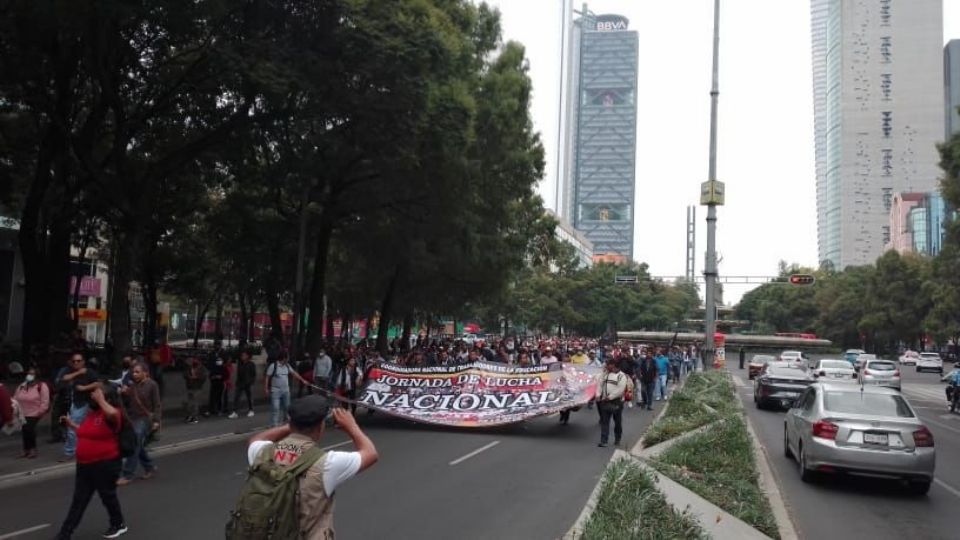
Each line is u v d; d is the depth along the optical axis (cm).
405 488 1069
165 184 2759
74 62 1900
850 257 16862
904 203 13738
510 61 3025
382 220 2772
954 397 3017
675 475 1037
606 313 9319
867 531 912
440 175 2248
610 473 921
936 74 16575
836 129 17638
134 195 1938
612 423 2012
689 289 12900
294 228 2994
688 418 1708
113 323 1855
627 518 727
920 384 5025
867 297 8606
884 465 1114
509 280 4025
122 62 1911
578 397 1845
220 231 3194
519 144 3161
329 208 2581
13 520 870
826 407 1205
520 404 1831
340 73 1738
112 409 782
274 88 1566
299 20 1709
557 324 8900
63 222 2606
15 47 1778
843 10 17350
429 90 1802
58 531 820
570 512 938
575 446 1563
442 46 1814
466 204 2658
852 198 16962
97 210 2623
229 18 1733
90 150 1948
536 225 3828
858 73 17025
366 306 4419
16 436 1473
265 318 8081
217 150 2172
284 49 1673
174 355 3441
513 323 8494
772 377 2586
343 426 414
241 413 2055
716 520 823
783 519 928
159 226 3152
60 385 1408
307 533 373
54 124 1980
